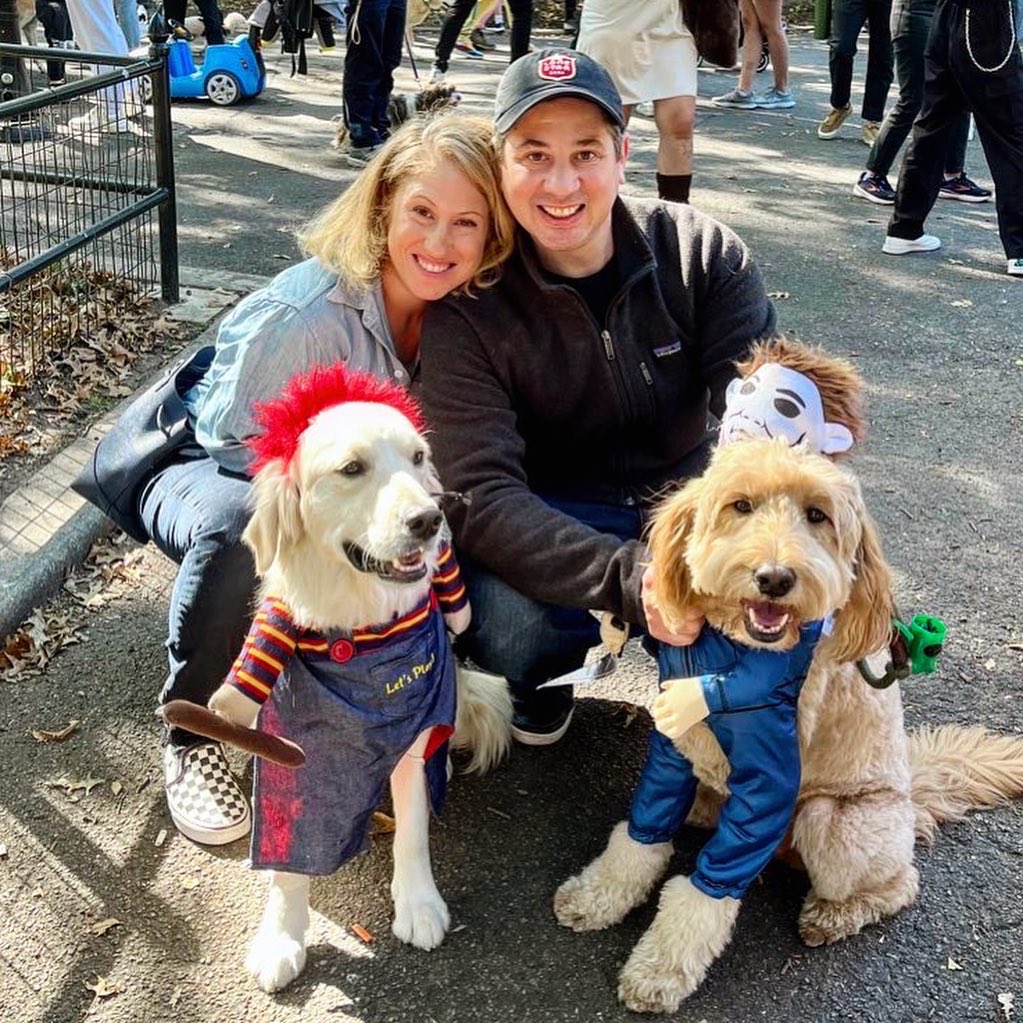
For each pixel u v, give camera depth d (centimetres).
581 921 252
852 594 217
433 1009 233
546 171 248
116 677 325
